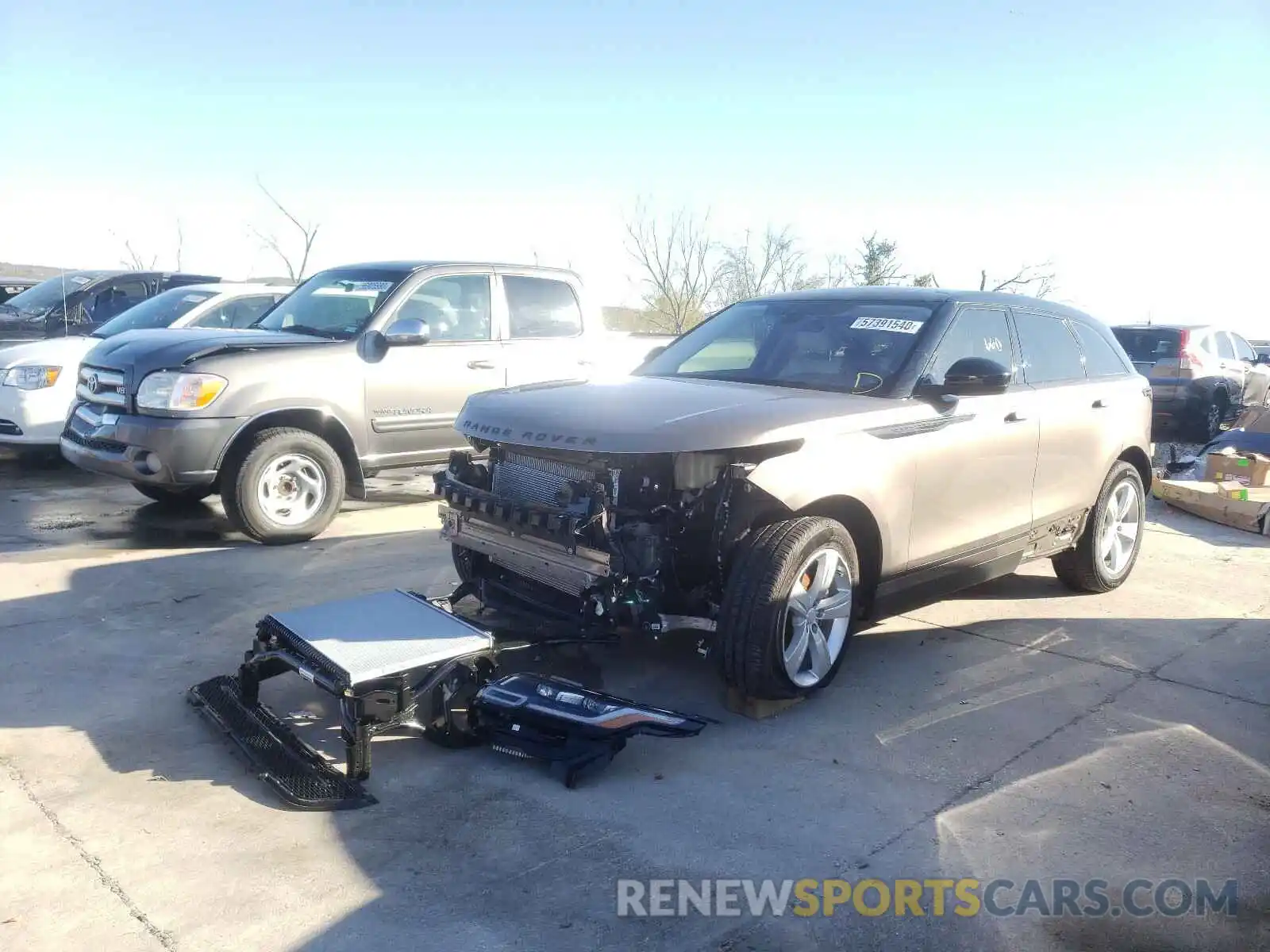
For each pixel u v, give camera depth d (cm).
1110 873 312
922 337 485
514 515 414
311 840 320
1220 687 468
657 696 439
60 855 308
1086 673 482
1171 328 1455
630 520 387
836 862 314
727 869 310
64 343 934
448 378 770
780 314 543
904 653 505
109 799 343
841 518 443
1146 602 605
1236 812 351
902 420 446
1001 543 520
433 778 364
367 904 288
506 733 380
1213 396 1460
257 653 409
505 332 820
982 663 492
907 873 309
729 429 388
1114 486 601
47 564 624
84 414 710
